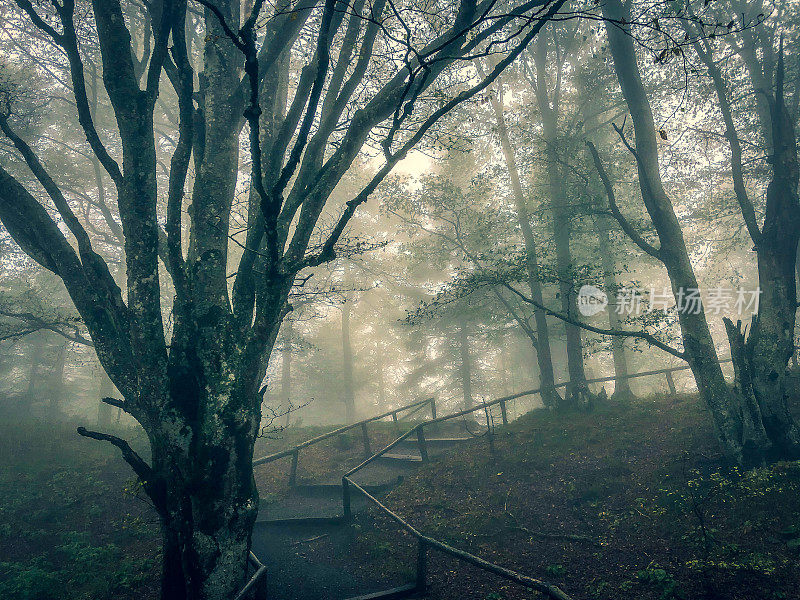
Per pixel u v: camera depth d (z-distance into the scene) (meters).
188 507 4.70
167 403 4.86
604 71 14.45
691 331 9.20
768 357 8.59
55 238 5.42
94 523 8.61
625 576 5.93
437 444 12.49
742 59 15.26
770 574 5.35
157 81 5.27
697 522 6.81
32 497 9.31
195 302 5.20
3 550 7.62
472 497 8.84
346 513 8.38
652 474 8.54
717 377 8.89
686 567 5.82
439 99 6.67
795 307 8.73
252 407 5.02
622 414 12.19
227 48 6.07
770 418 8.39
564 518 7.73
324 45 3.97
